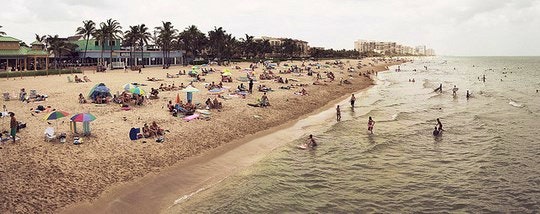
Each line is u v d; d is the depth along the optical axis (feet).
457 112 155.02
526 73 446.19
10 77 199.31
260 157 88.38
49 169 67.26
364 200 66.44
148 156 79.97
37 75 211.82
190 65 349.20
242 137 103.86
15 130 78.69
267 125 119.55
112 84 172.24
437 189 71.61
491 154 93.61
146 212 58.75
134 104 126.21
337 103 175.63
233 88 182.70
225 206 62.08
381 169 82.53
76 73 234.58
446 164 86.38
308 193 68.85
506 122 134.31
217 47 418.92
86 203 58.95
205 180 72.49
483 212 62.28
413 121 134.31
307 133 112.88
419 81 310.24
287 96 171.22
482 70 518.37
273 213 60.64
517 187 72.38
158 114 114.32
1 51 234.17
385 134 113.09
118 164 73.87
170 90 162.20
